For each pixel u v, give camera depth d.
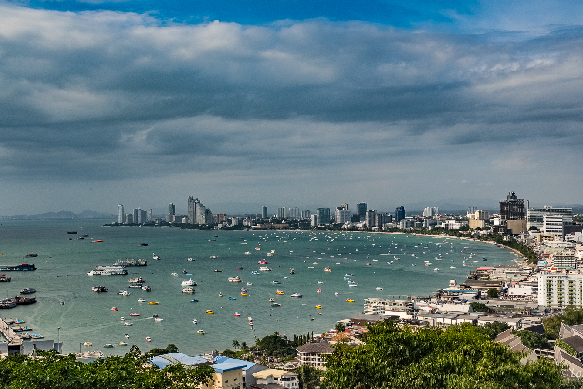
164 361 145.38
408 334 110.25
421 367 99.88
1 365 111.69
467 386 89.38
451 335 122.44
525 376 90.50
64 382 96.94
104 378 100.00
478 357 106.19
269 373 171.38
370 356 102.62
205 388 140.50
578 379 140.12
